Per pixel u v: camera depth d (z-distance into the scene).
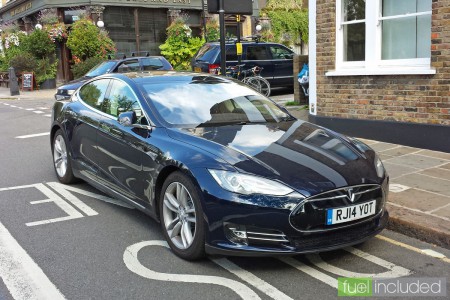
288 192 3.65
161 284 3.69
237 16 11.43
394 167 6.69
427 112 7.56
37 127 11.93
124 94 5.31
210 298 3.48
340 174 3.90
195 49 22.02
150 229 4.84
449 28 7.08
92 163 5.61
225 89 5.47
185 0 25.70
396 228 4.76
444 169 6.51
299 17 28.55
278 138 4.47
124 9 24.81
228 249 3.71
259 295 3.52
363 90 8.41
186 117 4.82
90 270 3.93
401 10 8.04
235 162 3.87
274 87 16.47
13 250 4.34
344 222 3.82
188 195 4.04
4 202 5.75
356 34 8.58
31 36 23.92
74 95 6.53
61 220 5.11
